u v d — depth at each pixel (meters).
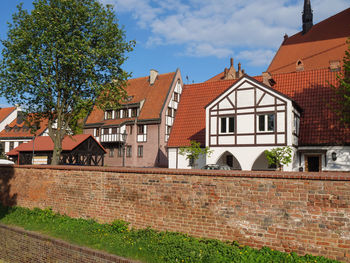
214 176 8.66
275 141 20.78
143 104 39.44
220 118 23.02
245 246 7.98
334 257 6.95
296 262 6.92
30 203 13.82
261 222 7.88
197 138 26.67
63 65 18.70
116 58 20.38
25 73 18.17
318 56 40.62
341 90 18.33
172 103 39.22
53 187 12.90
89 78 19.53
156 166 36.69
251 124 21.75
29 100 19.48
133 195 10.27
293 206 7.52
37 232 10.77
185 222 9.06
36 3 18.39
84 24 19.12
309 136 21.81
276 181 7.78
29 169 14.11
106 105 20.52
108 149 40.59
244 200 8.16
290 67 42.62
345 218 6.92
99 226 10.52
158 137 37.03
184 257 7.57
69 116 20.56
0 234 12.06
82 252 8.94
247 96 22.03
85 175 11.76
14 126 53.25
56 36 18.39
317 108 22.94
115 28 19.98
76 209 11.93
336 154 20.67
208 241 8.45
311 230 7.26
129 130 39.06
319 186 7.25
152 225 9.72
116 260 8.12
